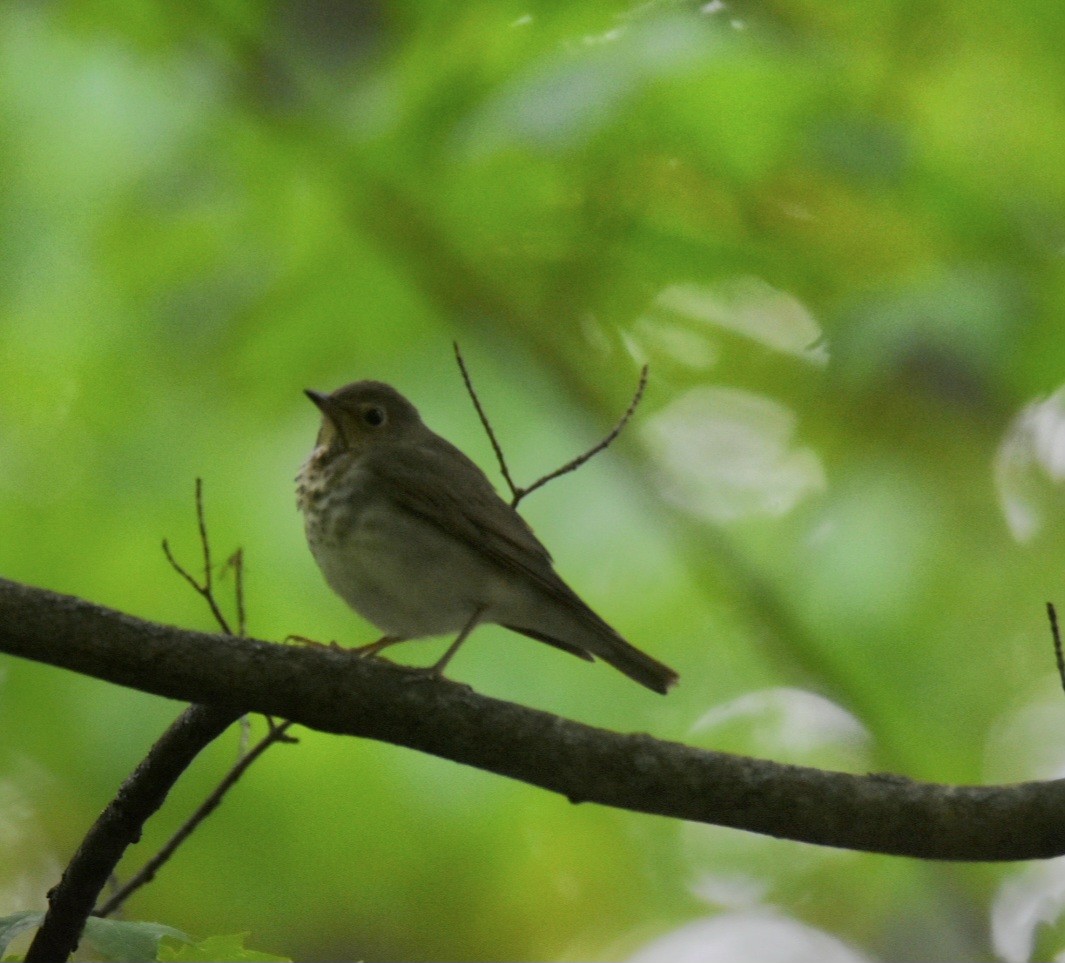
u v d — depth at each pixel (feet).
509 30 37.81
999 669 42.50
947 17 36.60
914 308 35.73
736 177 37.32
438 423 42.16
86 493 42.37
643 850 45.91
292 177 41.65
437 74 37.63
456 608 30.37
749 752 43.65
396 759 41.88
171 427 42.93
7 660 41.81
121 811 22.59
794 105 35.53
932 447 42.73
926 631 42.45
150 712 41.50
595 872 45.62
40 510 42.29
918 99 36.91
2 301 41.65
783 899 45.96
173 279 42.50
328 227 41.98
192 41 42.16
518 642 42.83
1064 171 36.81
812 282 38.58
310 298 42.34
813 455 44.39
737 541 43.62
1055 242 36.83
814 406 42.93
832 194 37.50
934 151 36.55
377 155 39.37
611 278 41.14
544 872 45.27
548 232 40.04
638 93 34.58
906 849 21.74
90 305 42.22
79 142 41.45
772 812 21.81
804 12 37.35
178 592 41.37
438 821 42.42
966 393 41.50
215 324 42.27
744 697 43.98
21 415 42.91
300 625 41.14
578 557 42.27
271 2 42.37
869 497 42.73
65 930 22.90
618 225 39.22
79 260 41.88
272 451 42.57
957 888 43.70
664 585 43.06
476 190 39.52
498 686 42.14
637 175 38.45
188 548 41.57
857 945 45.19
